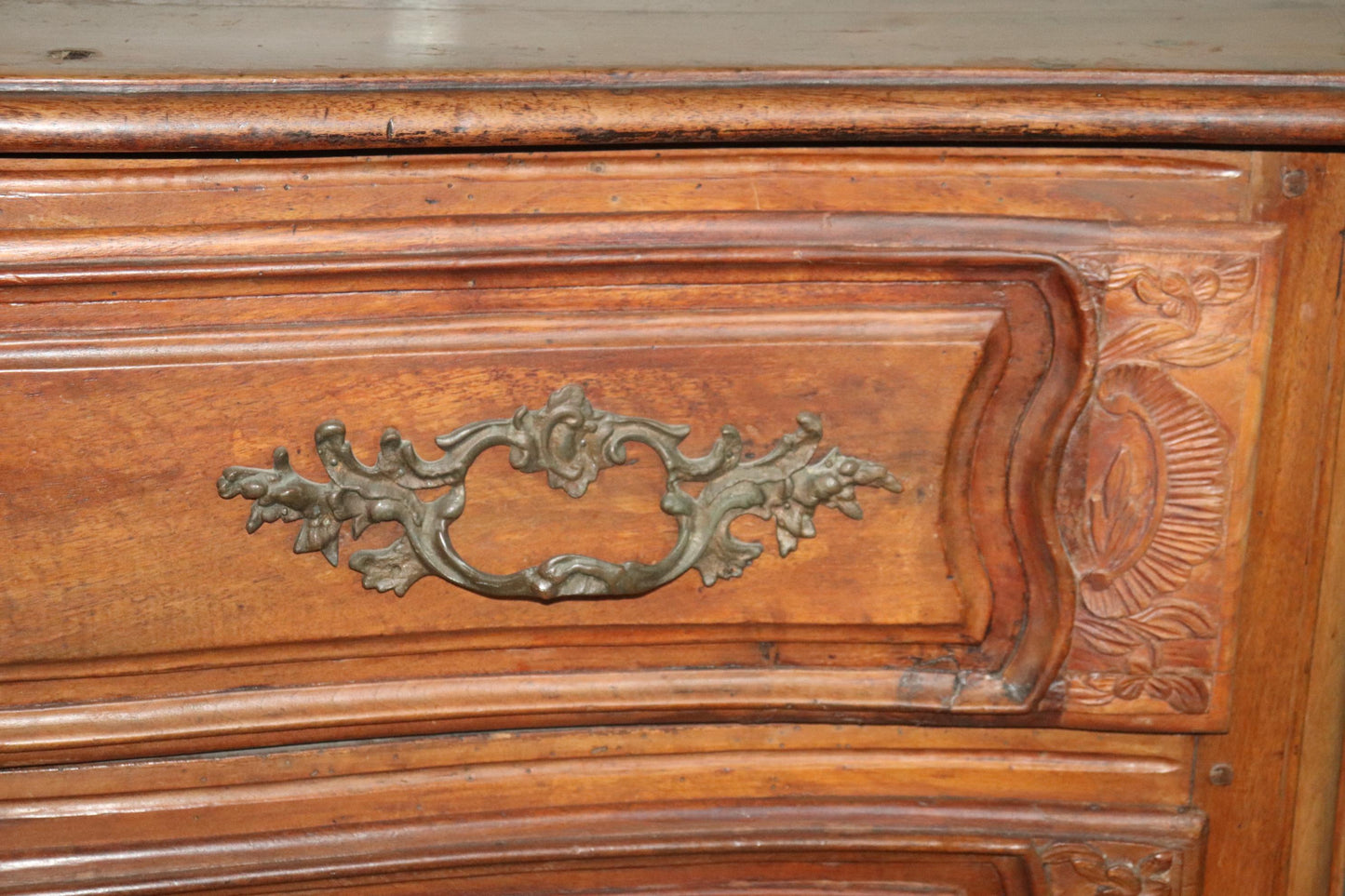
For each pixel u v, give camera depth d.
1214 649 0.64
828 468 0.61
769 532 0.63
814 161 0.59
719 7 0.81
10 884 0.66
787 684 0.66
